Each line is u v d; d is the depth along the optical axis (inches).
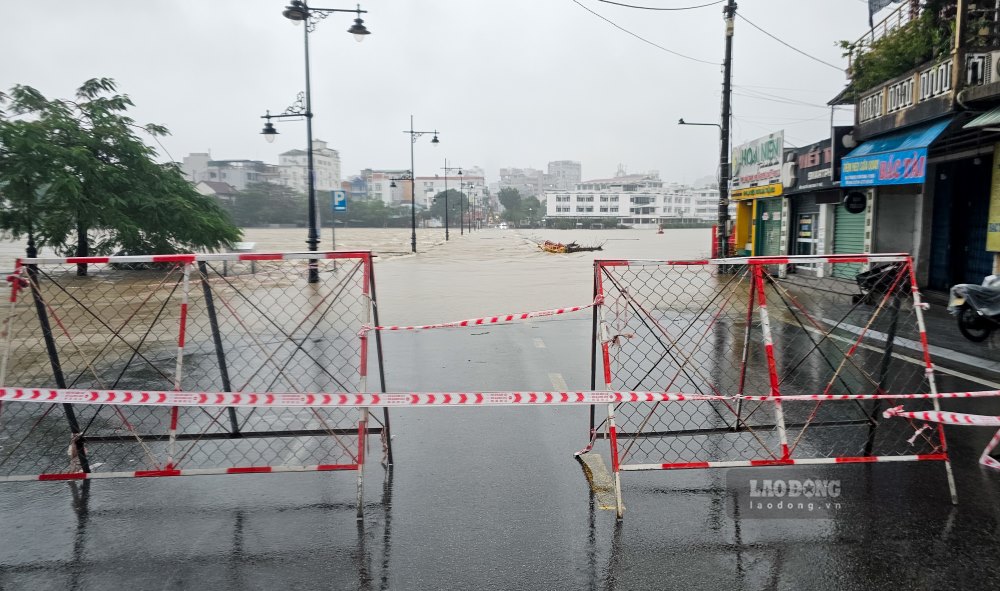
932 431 211.3
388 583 133.3
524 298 634.8
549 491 177.3
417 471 192.1
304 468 170.4
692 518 160.6
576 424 234.5
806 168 744.3
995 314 347.6
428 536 152.6
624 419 238.1
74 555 145.1
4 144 792.9
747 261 181.6
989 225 460.8
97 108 872.9
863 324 432.5
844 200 655.1
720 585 132.0
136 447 211.9
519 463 197.5
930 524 156.0
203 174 5442.9
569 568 138.4
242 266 981.2
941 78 462.0
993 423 171.5
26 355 357.7
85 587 133.0
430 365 336.8
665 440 214.8
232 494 177.2
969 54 439.8
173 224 914.7
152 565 140.9
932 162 530.0
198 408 253.9
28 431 226.4
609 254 1520.7
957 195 537.3
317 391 284.8
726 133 810.8
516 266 1115.9
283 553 145.5
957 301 364.5
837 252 706.2
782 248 852.6
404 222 5767.7
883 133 562.6
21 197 806.5
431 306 576.4
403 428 231.5
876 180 539.8
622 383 292.5
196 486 182.5
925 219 568.1
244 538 152.5
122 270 895.7
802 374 300.4
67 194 787.4
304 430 196.7
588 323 471.5
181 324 176.9
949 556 141.9
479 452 207.2
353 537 152.5
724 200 822.5
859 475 185.3
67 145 839.7
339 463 197.5
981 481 179.5
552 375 311.3
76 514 165.2
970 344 365.1
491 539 150.9
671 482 182.1
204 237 946.1
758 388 275.6
